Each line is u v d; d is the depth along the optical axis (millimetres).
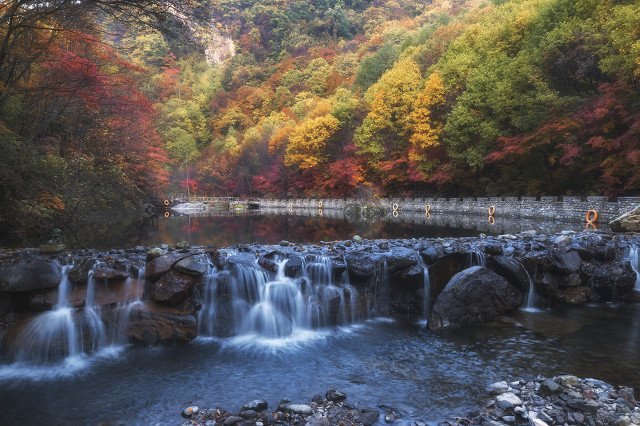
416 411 4512
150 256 7664
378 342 6977
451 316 7730
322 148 58562
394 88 44469
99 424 4473
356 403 4727
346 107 55344
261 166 81438
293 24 146750
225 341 7180
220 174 90500
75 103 18766
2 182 13445
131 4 9336
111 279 7195
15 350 6203
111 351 6672
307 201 65125
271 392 5121
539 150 30484
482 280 8062
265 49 145625
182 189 89125
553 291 9242
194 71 143875
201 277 7512
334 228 22453
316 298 8008
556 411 4328
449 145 39344
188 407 4727
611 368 5652
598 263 9766
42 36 14945
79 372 5891
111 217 31328
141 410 4746
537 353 6281
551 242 10383
